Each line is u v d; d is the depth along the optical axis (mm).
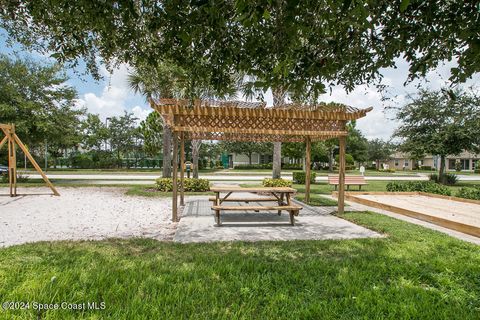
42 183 14758
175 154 6359
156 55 3270
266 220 6379
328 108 6688
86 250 3889
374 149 47344
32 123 13797
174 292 2672
